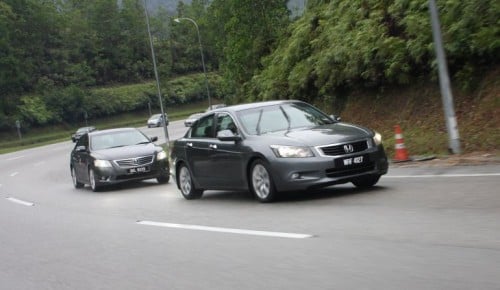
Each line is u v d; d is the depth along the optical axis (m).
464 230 7.05
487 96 16.64
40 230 10.90
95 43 126.19
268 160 10.39
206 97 122.50
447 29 17.86
